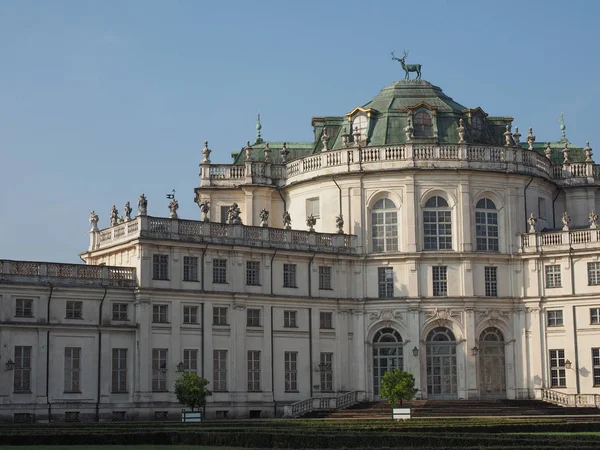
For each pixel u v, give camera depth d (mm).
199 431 53906
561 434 53656
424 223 91625
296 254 89062
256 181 97438
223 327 84750
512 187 93000
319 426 59594
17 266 76875
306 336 89062
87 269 79688
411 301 90125
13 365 75188
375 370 91000
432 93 98312
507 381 91125
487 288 91750
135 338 80438
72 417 77250
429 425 59250
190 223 84188
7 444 51531
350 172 92188
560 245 90500
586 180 99438
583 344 88875
